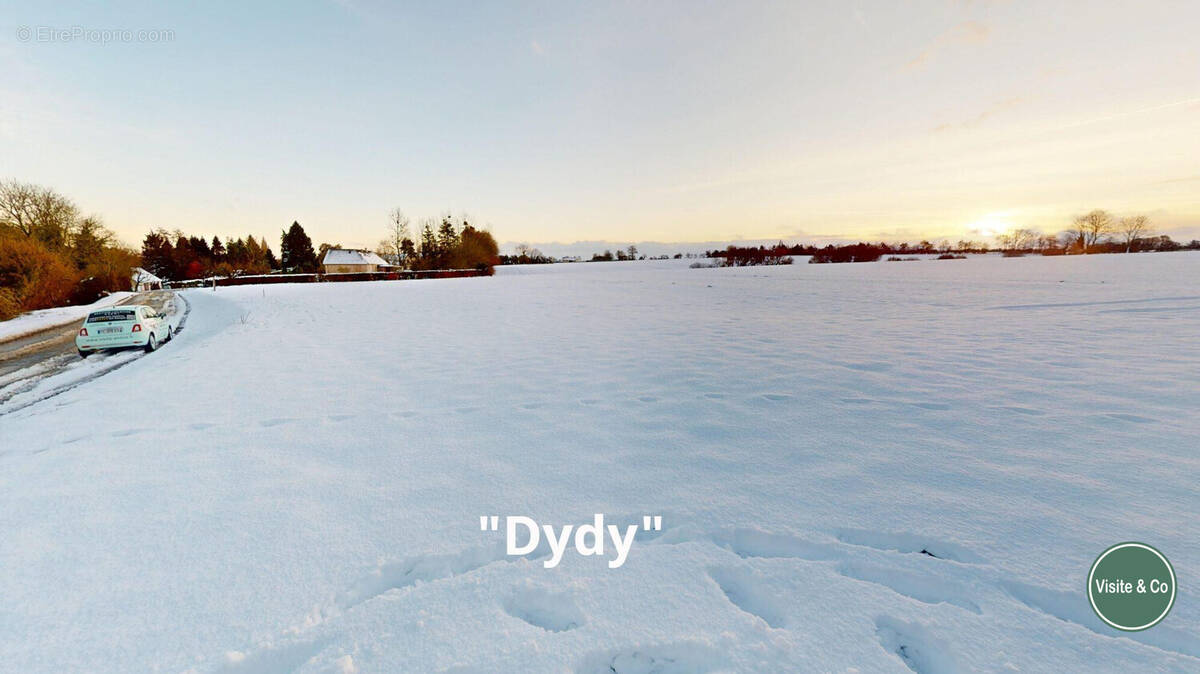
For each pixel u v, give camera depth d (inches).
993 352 315.9
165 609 87.5
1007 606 83.8
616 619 84.4
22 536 111.8
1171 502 115.6
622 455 156.2
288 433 182.5
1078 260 2063.2
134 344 431.5
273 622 84.4
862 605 85.9
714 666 74.6
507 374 279.9
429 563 101.2
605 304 771.4
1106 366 267.6
